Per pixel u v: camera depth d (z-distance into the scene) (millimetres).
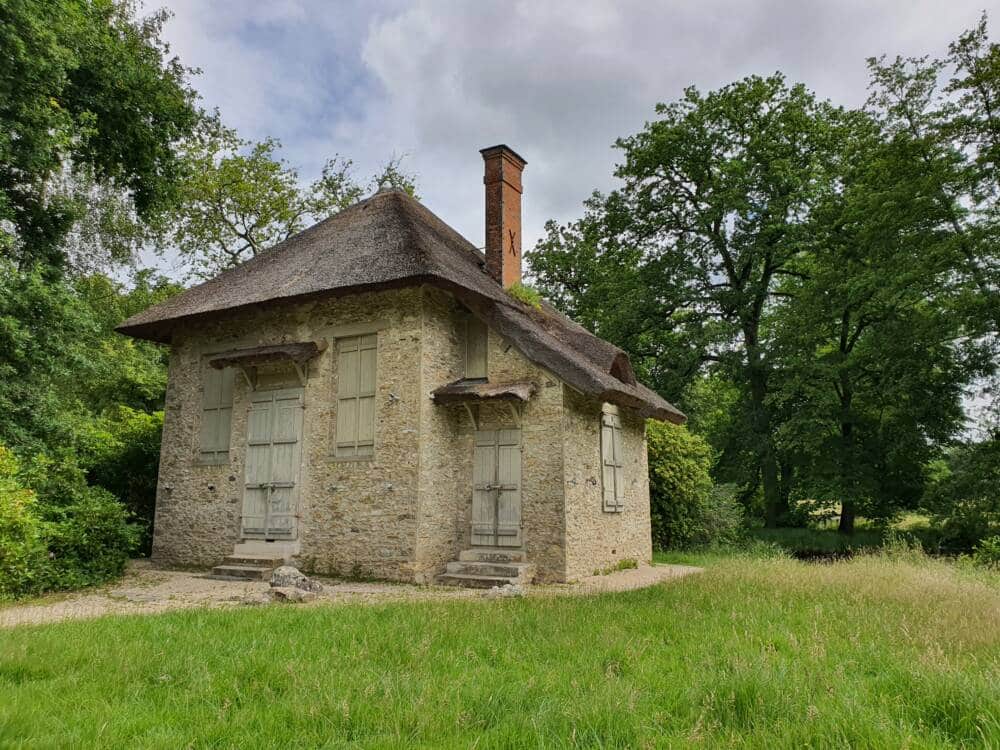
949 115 18781
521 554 11531
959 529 19562
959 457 21016
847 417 23266
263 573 11617
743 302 25094
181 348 14547
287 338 13195
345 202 27516
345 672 4629
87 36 14312
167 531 13688
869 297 20938
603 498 13125
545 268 29141
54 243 15297
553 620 6465
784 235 24000
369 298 12500
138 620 6723
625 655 5078
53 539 10227
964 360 19797
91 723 3650
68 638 5672
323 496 12195
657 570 13562
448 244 14531
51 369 12711
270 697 4188
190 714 3869
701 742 3379
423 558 11383
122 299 24125
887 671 4578
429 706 3828
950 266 18391
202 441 13883
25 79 12242
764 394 25078
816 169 23547
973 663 4621
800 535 23562
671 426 19516
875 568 10578
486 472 12109
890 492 23297
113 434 16969
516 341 12031
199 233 25797
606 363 13828
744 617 6445
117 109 15492
